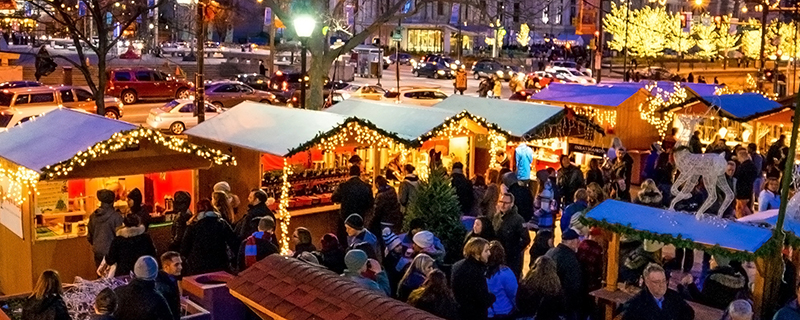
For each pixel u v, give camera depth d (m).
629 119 20.78
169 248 10.70
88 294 8.34
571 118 17.38
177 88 37.75
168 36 73.06
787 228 7.56
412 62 62.12
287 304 5.20
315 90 22.05
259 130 13.90
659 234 7.46
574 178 15.00
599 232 9.35
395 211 11.94
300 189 14.18
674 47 76.38
